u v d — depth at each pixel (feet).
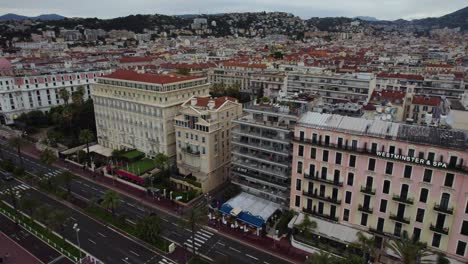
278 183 315.17
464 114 269.64
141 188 373.20
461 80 565.94
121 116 440.45
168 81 401.29
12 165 422.41
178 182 372.79
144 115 409.69
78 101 573.33
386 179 242.58
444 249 232.73
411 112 500.33
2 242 284.61
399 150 234.58
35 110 592.60
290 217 294.25
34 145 520.42
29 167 437.58
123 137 449.48
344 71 635.25
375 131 246.68
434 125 264.31
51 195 364.38
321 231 263.08
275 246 275.18
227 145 383.45
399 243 223.51
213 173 369.09
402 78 596.70
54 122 565.12
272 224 303.68
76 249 272.72
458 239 226.17
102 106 460.96
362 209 256.11
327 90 576.61
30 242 285.23
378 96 498.28
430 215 231.91
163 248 273.13
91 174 414.41
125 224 306.96
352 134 249.14
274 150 307.99
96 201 347.97
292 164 286.46
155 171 391.45
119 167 407.23
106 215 321.93
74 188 379.14
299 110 303.68
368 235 255.09
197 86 435.12
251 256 263.49
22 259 262.67
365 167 248.93
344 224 269.85
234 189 353.10
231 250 270.87
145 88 405.59
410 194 235.81
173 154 411.13
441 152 219.61
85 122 524.11
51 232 295.69
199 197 352.90
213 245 277.44
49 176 401.70
